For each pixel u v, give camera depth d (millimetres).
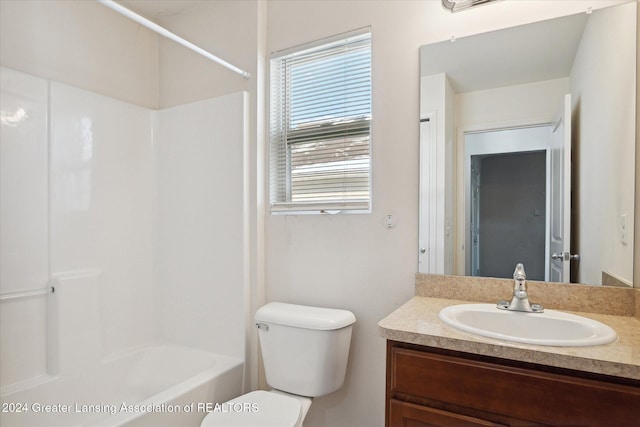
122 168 2141
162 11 2252
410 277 1623
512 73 1451
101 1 1323
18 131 1688
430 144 1589
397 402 1120
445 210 1558
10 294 1641
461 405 1037
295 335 1604
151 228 2299
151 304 2283
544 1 1398
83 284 1896
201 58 2211
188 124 2188
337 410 1778
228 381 1804
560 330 1206
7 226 1647
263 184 2008
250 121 2000
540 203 1407
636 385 858
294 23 1952
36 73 1825
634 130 1267
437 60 1575
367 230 1722
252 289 1972
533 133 1420
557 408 922
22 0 1774
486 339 1020
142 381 2061
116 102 2115
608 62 1309
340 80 1860
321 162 1905
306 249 1879
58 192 1836
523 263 1428
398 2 1669
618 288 1267
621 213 1280
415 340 1087
